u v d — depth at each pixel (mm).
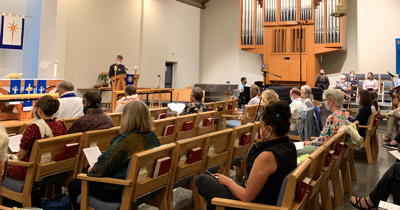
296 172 1789
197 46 14766
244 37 12234
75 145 2727
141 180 2211
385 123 8641
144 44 11398
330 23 10930
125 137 2295
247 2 12117
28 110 5777
